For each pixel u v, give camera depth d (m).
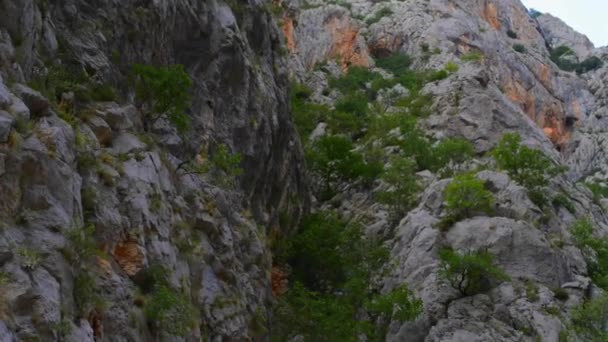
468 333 47.78
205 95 46.88
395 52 123.06
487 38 130.75
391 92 103.75
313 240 56.75
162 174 35.56
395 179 66.75
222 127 48.28
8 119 24.09
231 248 39.72
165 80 38.53
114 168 31.19
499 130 84.00
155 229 31.91
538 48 157.38
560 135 131.38
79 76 34.59
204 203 39.50
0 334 19.86
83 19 36.94
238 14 54.75
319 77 108.81
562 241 59.12
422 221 58.53
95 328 25.39
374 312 51.31
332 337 45.62
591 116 136.12
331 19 121.69
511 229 55.12
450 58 116.12
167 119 40.53
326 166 72.94
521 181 65.31
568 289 53.00
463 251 54.31
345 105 96.06
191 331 31.22
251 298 40.81
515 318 48.94
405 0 134.12
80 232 25.41
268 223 53.66
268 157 53.56
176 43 45.81
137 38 40.28
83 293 24.84
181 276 33.22
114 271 28.56
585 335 48.72
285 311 45.66
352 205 69.50
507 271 53.41
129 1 40.00
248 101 51.00
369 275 56.75
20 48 29.33
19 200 23.97
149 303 29.25
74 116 31.31
